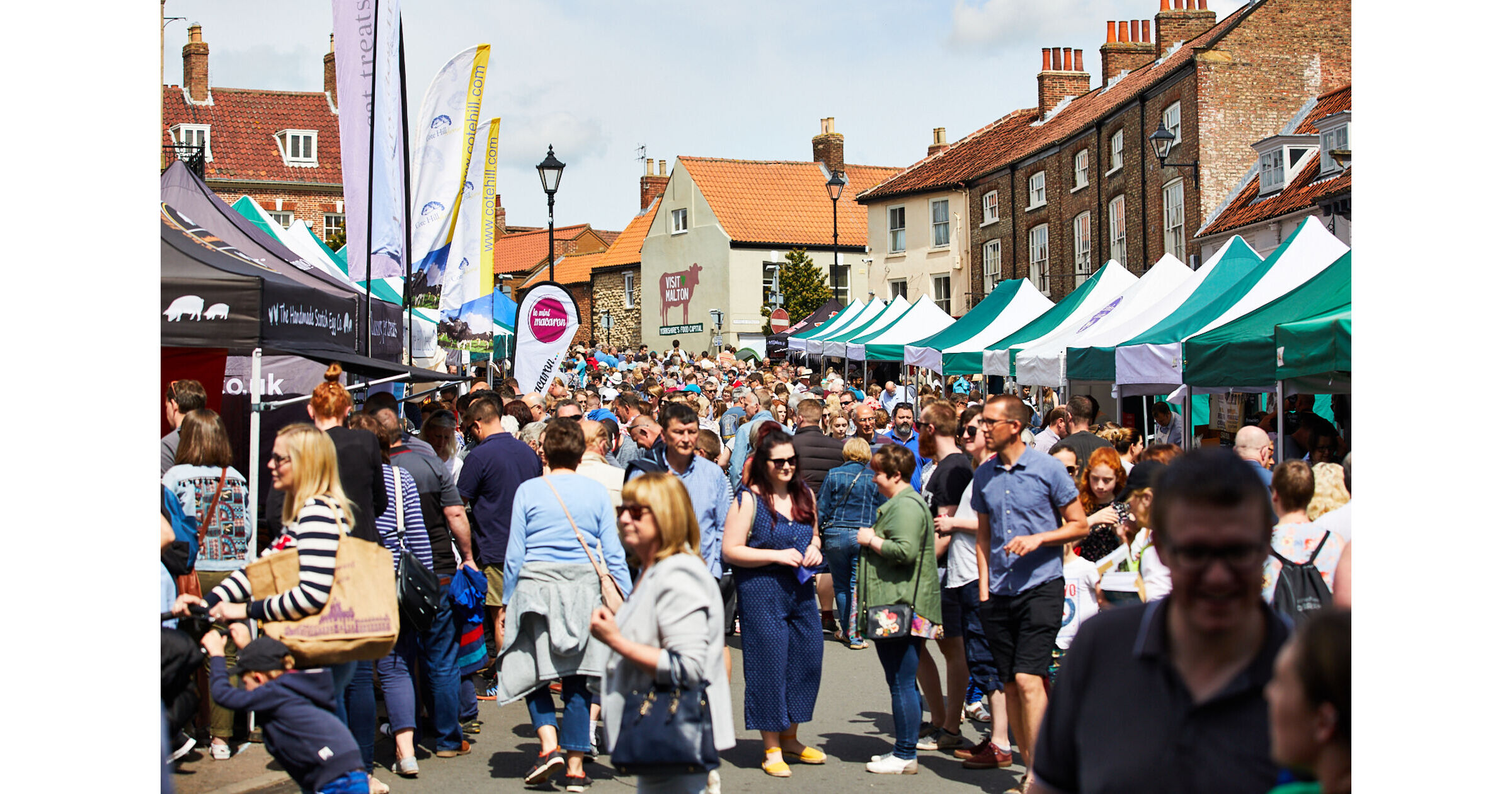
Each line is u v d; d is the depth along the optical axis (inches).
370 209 379.6
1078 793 100.9
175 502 206.2
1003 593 227.1
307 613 173.5
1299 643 81.2
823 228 1883.6
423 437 309.4
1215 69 950.4
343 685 181.2
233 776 221.8
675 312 1941.4
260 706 171.2
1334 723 79.6
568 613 224.7
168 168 384.2
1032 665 222.1
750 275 1829.5
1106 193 1132.5
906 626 235.9
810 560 245.3
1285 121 959.0
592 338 2257.6
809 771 243.9
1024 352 590.6
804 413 403.5
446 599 252.7
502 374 721.0
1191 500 92.3
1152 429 648.4
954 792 228.7
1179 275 593.3
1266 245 845.2
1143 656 95.6
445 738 253.8
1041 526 223.8
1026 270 1337.4
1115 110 1090.7
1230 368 382.0
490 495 282.4
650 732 156.3
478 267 575.2
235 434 339.6
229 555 224.7
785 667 242.4
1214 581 91.4
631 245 2217.0
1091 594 228.5
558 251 2576.3
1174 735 93.0
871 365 1160.8
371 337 378.9
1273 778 90.0
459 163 499.2
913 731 241.4
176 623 201.5
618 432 426.6
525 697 233.5
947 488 285.7
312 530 176.2
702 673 156.6
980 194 1441.9
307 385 351.6
